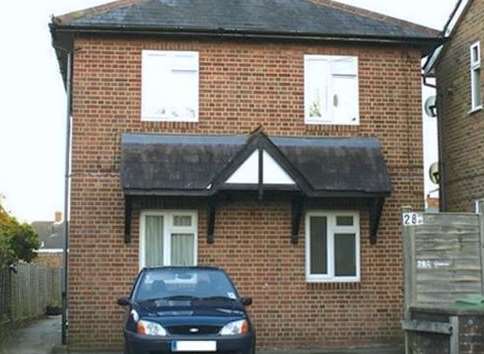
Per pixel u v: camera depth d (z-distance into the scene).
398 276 16.81
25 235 30.66
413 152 17.25
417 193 17.16
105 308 15.92
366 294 16.70
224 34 16.66
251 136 16.28
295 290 16.48
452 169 19.00
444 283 13.11
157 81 16.67
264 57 17.02
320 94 17.14
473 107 17.95
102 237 16.08
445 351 10.56
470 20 18.25
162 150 16.08
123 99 16.50
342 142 16.88
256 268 16.41
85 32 16.36
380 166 16.52
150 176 15.59
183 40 16.78
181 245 16.33
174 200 16.25
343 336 16.50
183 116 16.67
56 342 17.44
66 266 16.25
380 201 16.64
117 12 16.77
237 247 16.41
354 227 16.89
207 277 12.35
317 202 16.70
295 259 16.55
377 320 16.64
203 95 16.72
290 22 17.27
